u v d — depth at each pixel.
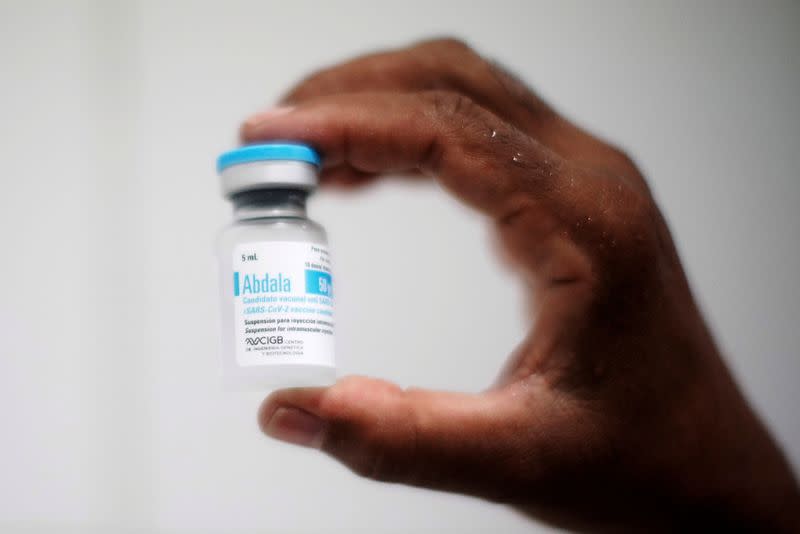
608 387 0.30
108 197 0.42
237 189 0.30
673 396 0.30
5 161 0.42
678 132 0.44
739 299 0.44
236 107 0.43
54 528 0.41
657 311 0.30
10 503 0.41
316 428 0.30
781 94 0.44
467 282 0.42
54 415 0.41
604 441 0.30
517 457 0.30
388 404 0.30
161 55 0.42
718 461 0.31
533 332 0.30
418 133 0.32
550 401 0.30
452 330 0.42
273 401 0.30
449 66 0.35
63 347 0.42
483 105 0.35
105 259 0.42
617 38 0.44
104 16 0.42
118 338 0.42
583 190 0.30
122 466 0.41
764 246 0.44
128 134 0.42
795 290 0.44
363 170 0.34
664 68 0.44
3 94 0.42
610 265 0.30
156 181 0.42
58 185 0.42
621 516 0.30
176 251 0.42
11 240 0.42
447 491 0.30
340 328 0.42
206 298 0.42
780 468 0.31
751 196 0.44
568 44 0.44
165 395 0.42
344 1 0.43
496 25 0.44
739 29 0.44
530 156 0.31
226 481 0.42
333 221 0.42
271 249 0.29
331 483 0.42
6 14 0.42
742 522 0.31
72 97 0.42
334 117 0.32
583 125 0.44
